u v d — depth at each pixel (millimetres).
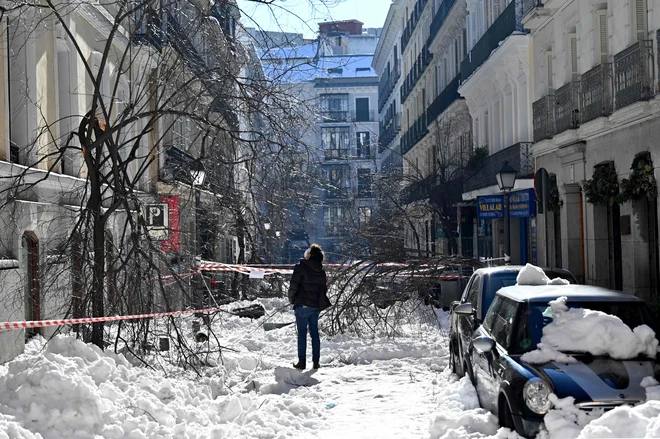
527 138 27109
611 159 18766
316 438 8469
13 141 15156
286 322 20859
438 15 43031
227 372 12531
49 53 16750
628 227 17734
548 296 8461
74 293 11508
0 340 11930
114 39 20750
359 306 17578
